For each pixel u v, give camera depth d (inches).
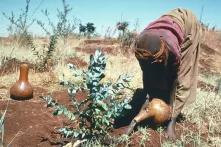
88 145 80.4
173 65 83.3
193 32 94.1
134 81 125.8
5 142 78.8
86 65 160.9
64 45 170.4
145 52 79.2
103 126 84.4
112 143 83.3
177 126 101.2
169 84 88.7
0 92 112.6
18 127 86.2
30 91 106.9
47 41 186.2
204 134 100.0
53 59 152.6
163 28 85.5
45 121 91.0
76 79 126.2
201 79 175.3
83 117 81.9
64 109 81.2
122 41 212.7
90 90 80.4
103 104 80.0
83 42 223.9
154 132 91.5
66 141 82.4
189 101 97.3
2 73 133.4
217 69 219.9
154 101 90.2
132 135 88.0
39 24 152.2
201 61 226.4
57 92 115.6
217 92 136.1
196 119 106.4
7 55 154.3
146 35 80.0
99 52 81.3
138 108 102.6
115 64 151.2
